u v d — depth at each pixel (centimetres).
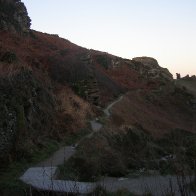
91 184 1478
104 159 2164
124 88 6119
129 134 3122
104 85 5331
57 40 5988
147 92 6538
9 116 1894
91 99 4275
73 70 4338
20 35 4506
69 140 2544
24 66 2639
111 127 3278
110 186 1630
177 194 1259
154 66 9044
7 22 4231
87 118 3456
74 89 4097
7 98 1978
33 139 2127
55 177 1586
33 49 4300
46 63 4094
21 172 1648
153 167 2250
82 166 1905
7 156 1752
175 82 8406
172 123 5397
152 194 1223
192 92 7812
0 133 1752
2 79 2050
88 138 2627
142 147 2953
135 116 4747
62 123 2770
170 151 3108
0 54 2659
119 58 8044
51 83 3528
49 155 2061
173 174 1825
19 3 4859
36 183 1440
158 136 3881
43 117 2512
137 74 7575
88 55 5756
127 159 2394
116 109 4512
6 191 1381
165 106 6369
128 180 1842
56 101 3111
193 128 5628
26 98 2269
